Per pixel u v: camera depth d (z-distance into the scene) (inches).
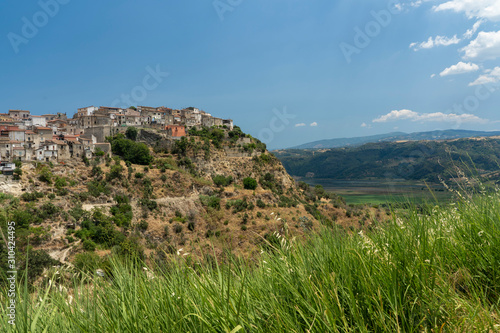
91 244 1800.0
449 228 123.7
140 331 77.5
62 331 84.5
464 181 147.9
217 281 88.5
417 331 76.5
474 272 102.7
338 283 84.5
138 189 3085.6
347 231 120.8
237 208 2785.4
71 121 4394.7
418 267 85.7
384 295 80.9
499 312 81.7
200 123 5354.3
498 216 124.7
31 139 3206.2
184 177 3437.5
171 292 87.6
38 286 89.1
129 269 99.8
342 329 71.5
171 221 2696.9
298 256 100.3
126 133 4131.4
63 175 2856.8
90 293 95.2
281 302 86.0
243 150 4549.7
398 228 111.7
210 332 73.3
